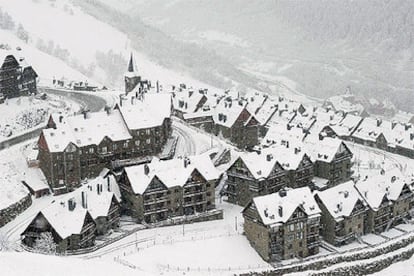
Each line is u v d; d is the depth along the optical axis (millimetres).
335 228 180625
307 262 169750
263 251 168625
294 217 170875
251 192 194125
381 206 190875
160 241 169875
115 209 176875
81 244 163000
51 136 192500
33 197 189250
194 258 163500
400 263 181750
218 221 186000
